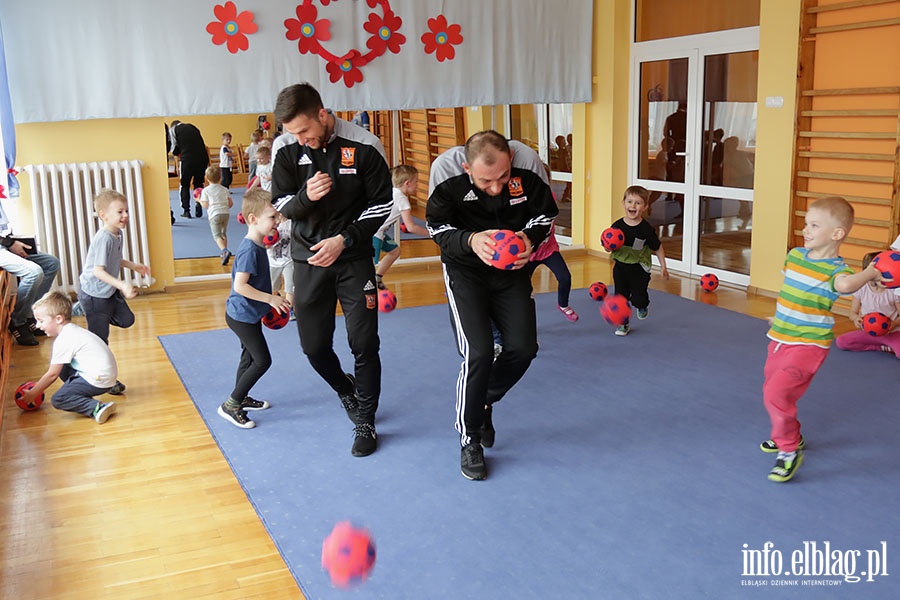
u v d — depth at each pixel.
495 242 3.10
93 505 3.38
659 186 7.88
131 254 6.89
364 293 3.60
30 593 2.76
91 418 4.33
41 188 6.54
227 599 2.71
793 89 6.34
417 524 3.13
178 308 6.61
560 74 7.97
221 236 8.15
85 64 6.51
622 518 3.14
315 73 7.09
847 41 5.99
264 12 6.88
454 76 7.56
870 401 4.28
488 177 3.04
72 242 6.68
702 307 6.30
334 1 7.05
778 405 3.35
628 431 3.95
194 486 3.54
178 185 15.02
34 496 3.46
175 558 2.96
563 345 5.36
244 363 4.12
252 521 3.22
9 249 5.76
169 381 4.88
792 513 3.16
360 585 2.74
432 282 7.39
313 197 3.31
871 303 5.05
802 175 6.37
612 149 8.16
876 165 5.89
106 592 2.76
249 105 6.96
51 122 6.60
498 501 3.30
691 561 2.84
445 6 7.41
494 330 4.67
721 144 7.19
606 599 2.63
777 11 6.39
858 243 6.02
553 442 3.85
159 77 6.70
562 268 5.60
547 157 9.16
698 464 3.59
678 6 7.48
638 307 5.89
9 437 4.09
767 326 5.73
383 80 7.33
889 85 5.72
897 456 3.63
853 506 3.20
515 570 2.80
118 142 6.82
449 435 3.96
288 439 3.97
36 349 5.55
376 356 3.72
